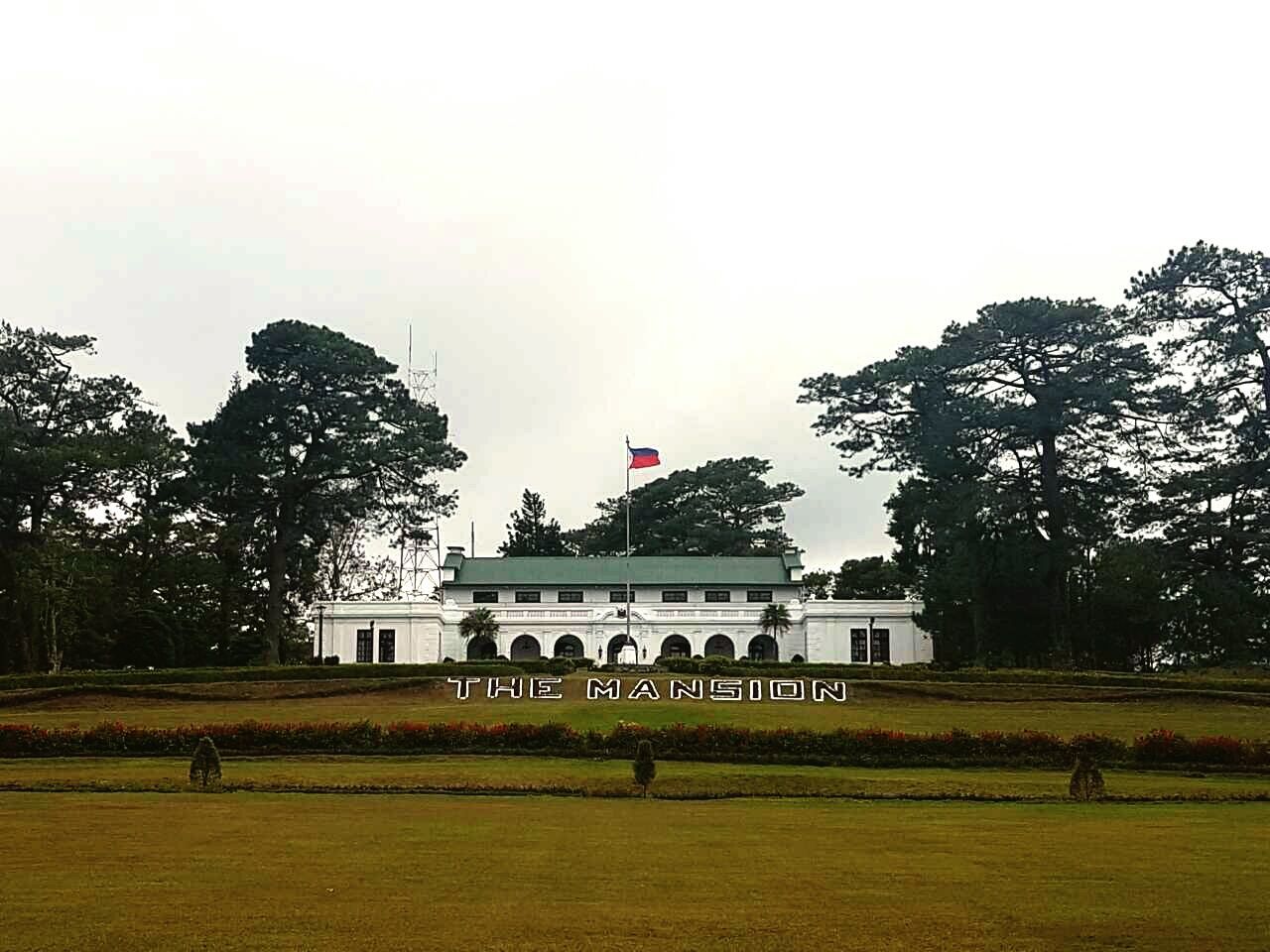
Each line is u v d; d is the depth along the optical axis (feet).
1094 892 57.72
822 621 300.40
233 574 312.29
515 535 453.99
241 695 199.62
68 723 168.14
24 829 77.56
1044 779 117.80
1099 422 269.44
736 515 454.40
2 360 262.88
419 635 299.17
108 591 273.54
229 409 304.30
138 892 56.59
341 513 314.14
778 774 120.47
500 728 136.98
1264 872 63.72
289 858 66.28
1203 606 251.39
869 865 65.51
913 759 130.00
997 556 265.34
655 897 56.29
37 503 268.21
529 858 67.00
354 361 301.84
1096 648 272.51
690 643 307.78
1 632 265.95
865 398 293.43
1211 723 173.37
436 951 46.19
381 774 115.96
